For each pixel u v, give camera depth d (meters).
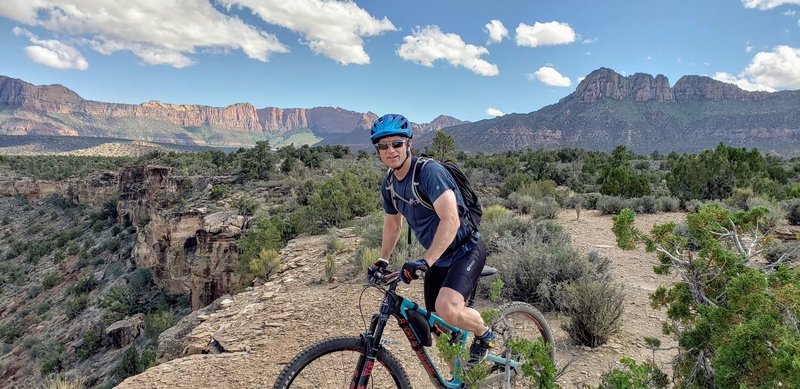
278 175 56.72
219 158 79.19
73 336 46.75
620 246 3.59
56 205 116.19
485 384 3.24
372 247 11.12
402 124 2.83
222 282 33.16
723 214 3.44
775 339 2.34
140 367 18.62
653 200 18.56
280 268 12.85
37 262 85.94
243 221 34.81
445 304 2.83
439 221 2.86
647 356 4.88
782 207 14.34
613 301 5.50
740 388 2.27
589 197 23.56
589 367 4.64
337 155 75.69
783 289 2.60
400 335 5.78
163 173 75.75
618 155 64.75
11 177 124.88
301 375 3.30
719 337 2.71
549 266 6.92
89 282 64.50
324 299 8.09
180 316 42.69
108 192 106.12
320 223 20.95
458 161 64.50
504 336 3.30
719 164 20.39
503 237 9.89
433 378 3.06
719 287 3.16
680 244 3.40
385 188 3.10
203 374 5.15
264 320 7.25
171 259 47.28
